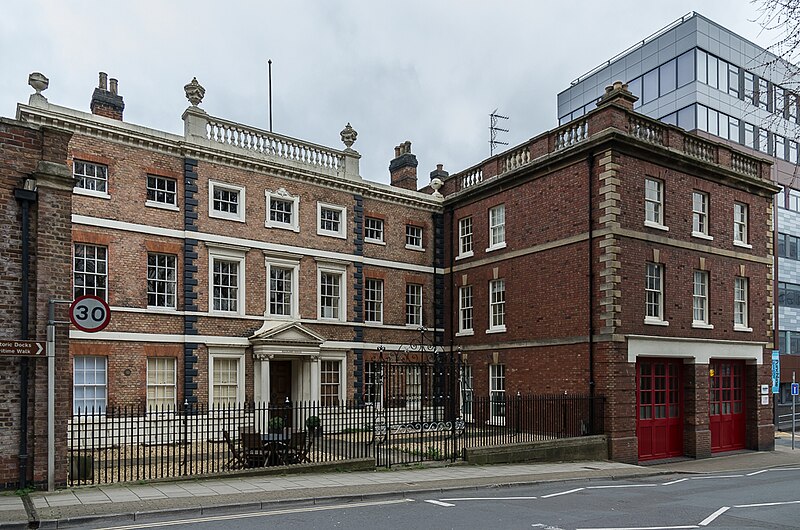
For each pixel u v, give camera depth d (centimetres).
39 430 1252
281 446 1633
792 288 4138
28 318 1264
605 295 2089
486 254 2662
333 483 1438
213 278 2269
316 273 2527
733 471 1959
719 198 2481
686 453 2281
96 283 2025
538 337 2350
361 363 2616
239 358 2292
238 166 2347
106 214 2047
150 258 2155
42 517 1033
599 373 2088
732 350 2442
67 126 1992
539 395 2306
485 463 1831
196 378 2180
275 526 1033
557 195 2320
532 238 2420
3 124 1274
